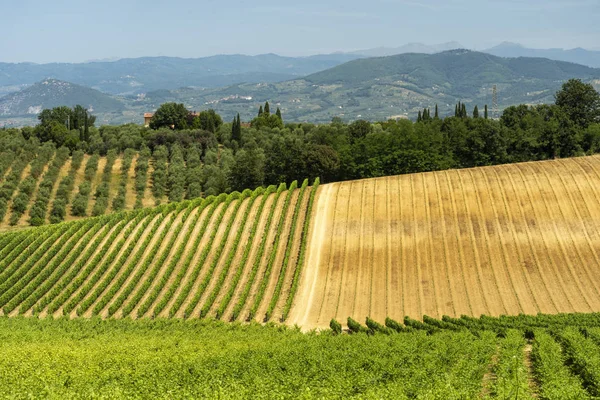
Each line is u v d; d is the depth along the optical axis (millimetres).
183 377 40156
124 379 39781
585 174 88375
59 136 150750
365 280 72625
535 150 129875
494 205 83562
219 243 83312
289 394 35188
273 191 100125
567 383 36375
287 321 66500
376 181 96125
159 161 135000
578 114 160500
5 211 109875
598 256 72125
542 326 55594
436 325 59188
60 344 50125
